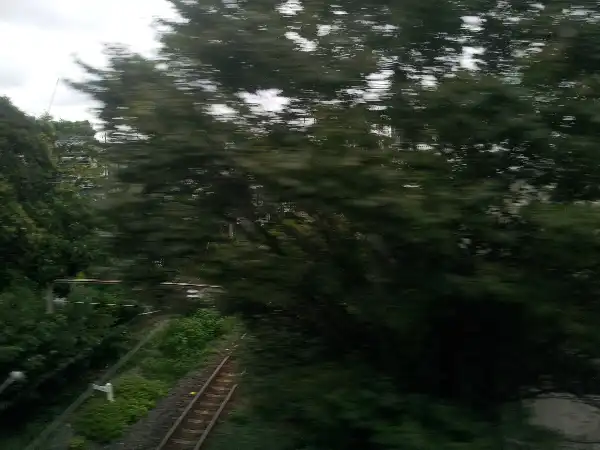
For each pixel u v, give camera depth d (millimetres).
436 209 3389
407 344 4367
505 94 3771
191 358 15719
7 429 10883
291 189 3518
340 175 3418
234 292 4062
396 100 4145
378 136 3900
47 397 12164
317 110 4035
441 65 4398
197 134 3945
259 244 4336
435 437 3785
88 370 14023
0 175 13219
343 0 4422
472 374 4609
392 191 3404
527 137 3777
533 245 3568
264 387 4781
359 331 4715
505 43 4387
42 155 14508
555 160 3973
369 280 4043
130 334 15742
